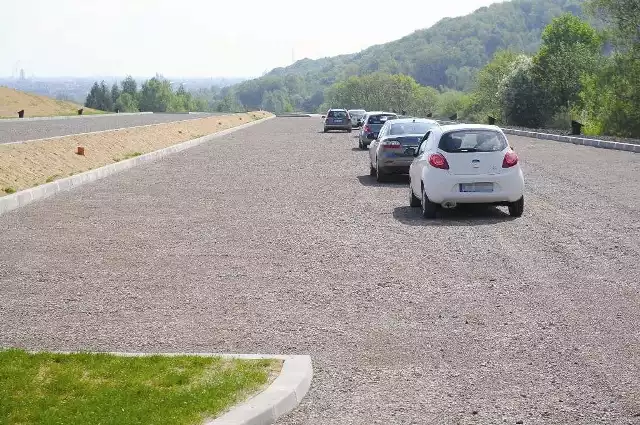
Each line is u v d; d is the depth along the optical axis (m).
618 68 52.16
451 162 15.20
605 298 8.85
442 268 10.63
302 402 5.88
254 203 17.78
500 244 12.35
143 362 6.52
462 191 15.15
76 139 31.50
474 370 6.53
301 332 7.73
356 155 32.81
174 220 15.30
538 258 11.17
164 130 45.31
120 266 11.04
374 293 9.29
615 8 52.19
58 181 20.83
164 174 24.81
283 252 11.95
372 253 11.79
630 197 17.47
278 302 8.92
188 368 6.36
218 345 7.32
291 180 22.81
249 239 13.10
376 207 17.00
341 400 5.91
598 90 53.84
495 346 7.18
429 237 13.14
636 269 10.30
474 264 10.86
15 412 5.38
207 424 5.21
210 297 9.20
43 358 6.62
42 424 5.16
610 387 6.07
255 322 8.10
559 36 87.88
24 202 18.22
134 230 14.15
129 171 25.97
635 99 50.78
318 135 51.44
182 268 10.85
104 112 102.00
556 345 7.18
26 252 12.15
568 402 5.77
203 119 65.56
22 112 66.69
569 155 29.62
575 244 12.15
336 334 7.64
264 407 5.50
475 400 5.85
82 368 6.35
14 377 6.10
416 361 6.79
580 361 6.71
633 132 51.06
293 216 15.74
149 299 9.12
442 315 8.29
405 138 21.83
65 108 91.94
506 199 15.16
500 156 15.23
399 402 5.84
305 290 9.48
